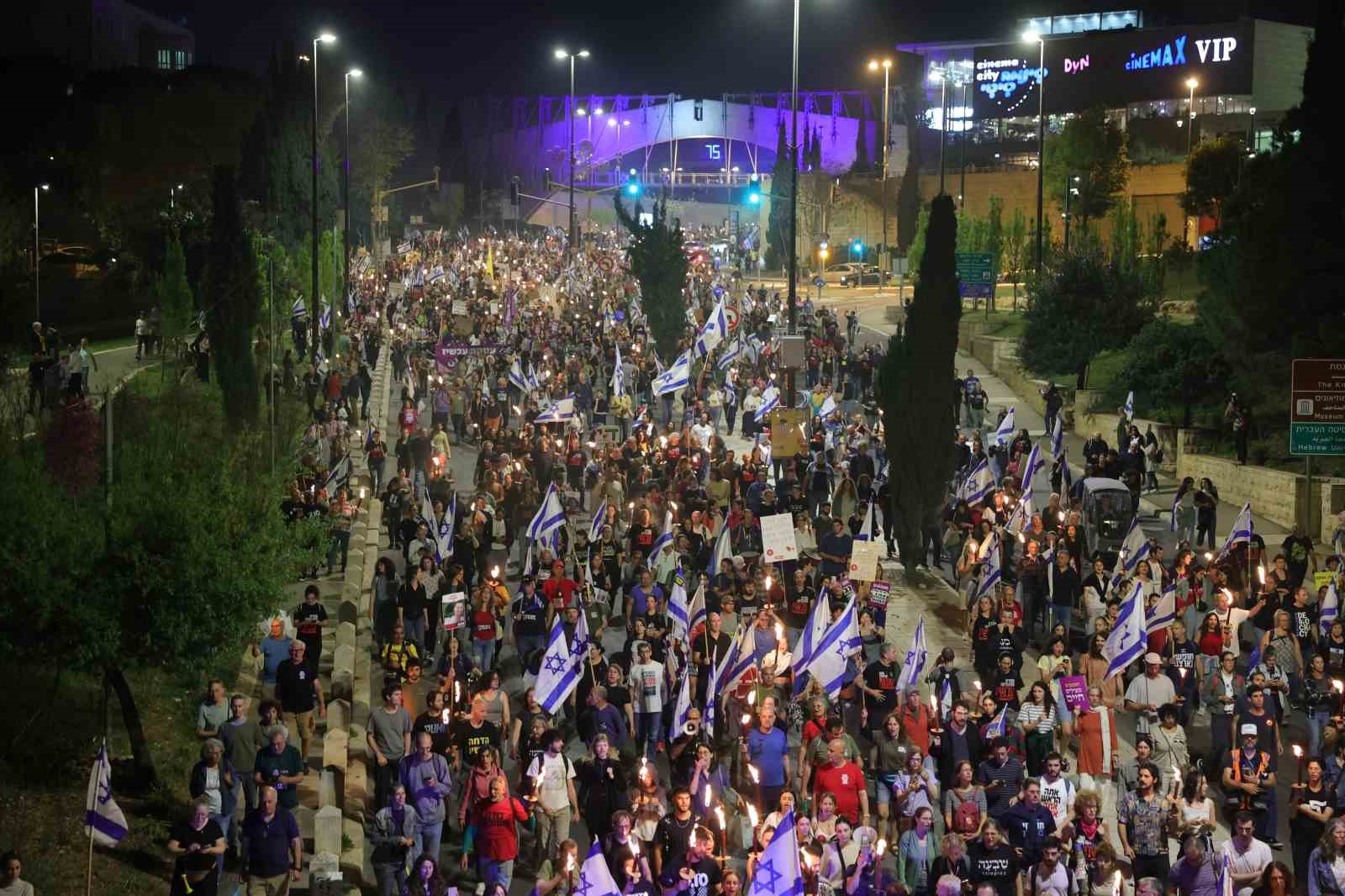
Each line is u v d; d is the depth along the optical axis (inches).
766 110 6299.2
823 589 676.1
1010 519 984.9
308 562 704.4
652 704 688.4
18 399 773.3
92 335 2188.7
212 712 617.0
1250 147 3496.6
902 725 603.5
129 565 598.2
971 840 537.6
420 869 539.2
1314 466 1344.7
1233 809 616.1
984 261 2516.0
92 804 511.5
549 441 1290.6
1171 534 1245.1
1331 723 652.7
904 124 5246.1
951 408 1092.5
